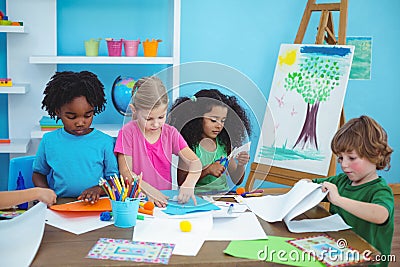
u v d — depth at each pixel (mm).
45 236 1447
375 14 3570
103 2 3246
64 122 1882
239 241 1438
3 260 1282
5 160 3264
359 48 3586
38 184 1893
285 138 3047
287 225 1564
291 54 3115
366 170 1746
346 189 1823
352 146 1722
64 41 3238
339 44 3018
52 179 1965
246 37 3475
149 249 1365
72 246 1379
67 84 1854
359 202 1589
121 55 3182
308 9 3205
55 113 1921
